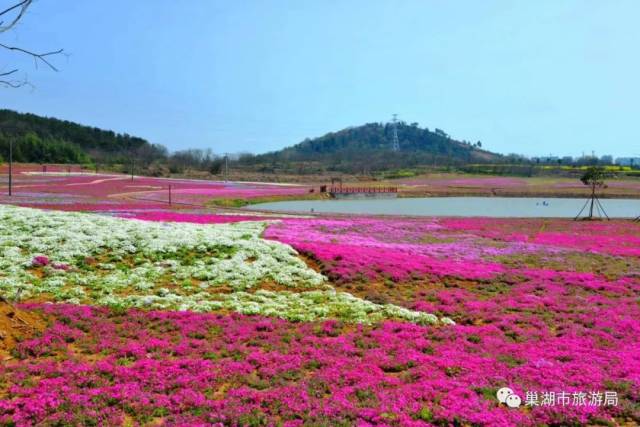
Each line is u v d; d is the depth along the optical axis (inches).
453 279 986.7
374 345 609.9
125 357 549.3
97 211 1925.4
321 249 1135.0
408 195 4330.7
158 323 664.4
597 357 574.6
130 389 464.1
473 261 1178.6
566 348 607.2
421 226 1835.6
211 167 7475.4
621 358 569.9
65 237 1071.0
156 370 509.0
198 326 655.8
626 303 842.8
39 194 2947.8
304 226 1642.5
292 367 527.5
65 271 903.1
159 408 432.8
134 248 1043.9
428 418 425.7
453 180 6151.6
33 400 433.7
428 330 678.5
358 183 5748.0
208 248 1087.0
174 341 600.7
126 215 1795.0
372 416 422.3
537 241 1542.8
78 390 458.9
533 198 4286.4
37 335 584.1
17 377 478.0
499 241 1525.6
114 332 624.7
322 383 490.6
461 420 420.8
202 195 3476.9
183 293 830.5
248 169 7854.3
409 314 746.8
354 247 1229.1
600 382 495.5
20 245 1010.1
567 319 740.0
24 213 1279.5
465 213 2952.8
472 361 556.7
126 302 753.0
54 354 549.6
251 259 1044.5
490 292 918.4
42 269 900.6
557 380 503.5
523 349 602.2
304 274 962.1
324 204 3469.5
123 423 412.8
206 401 442.9
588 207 3393.2
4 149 6820.9
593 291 935.7
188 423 407.5
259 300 807.7
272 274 950.4
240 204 3191.4
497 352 591.2
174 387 476.7
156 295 811.4
